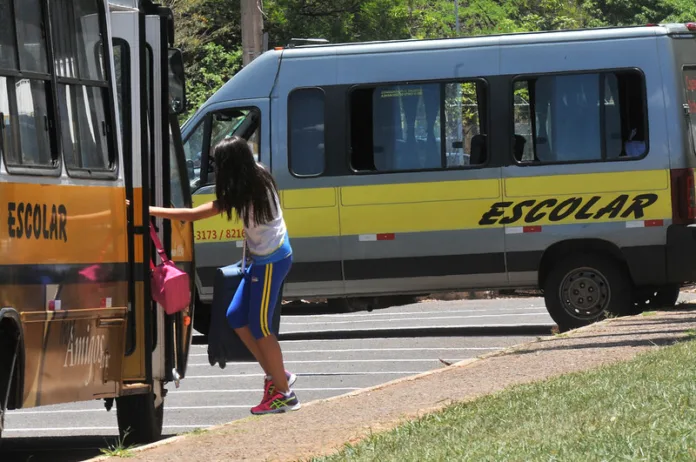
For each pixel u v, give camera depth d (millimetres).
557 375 29375
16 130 22188
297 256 46594
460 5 179375
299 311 62750
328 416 26578
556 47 46031
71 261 23875
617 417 21500
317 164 46781
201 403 35875
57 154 23531
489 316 57250
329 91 46938
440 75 46438
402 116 46562
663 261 45000
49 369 23266
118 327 25703
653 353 30562
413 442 21656
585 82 45750
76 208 24109
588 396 24656
